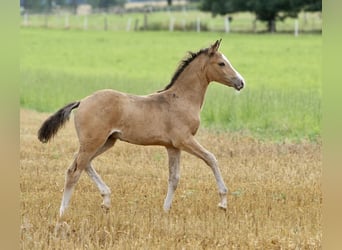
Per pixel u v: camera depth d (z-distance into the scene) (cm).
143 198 1344
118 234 1085
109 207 1245
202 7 8356
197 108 1316
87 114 1235
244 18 8350
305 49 5734
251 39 6469
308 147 1939
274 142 2042
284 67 4791
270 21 7356
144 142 1277
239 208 1267
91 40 6694
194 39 6619
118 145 1959
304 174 1566
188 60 1327
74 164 1239
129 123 1255
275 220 1182
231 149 1903
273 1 7150
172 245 1023
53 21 8656
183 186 1459
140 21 8419
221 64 1329
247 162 1722
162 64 5112
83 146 1237
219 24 7800
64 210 1206
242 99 2631
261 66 4844
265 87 3525
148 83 3359
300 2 7219
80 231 1070
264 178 1527
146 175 1584
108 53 5791
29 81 3675
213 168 1277
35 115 2769
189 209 1242
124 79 3631
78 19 8906
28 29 7619
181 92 1309
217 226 1129
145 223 1129
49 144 1988
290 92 3045
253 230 1114
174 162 1292
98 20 8725
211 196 1366
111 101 1245
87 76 3934
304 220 1171
